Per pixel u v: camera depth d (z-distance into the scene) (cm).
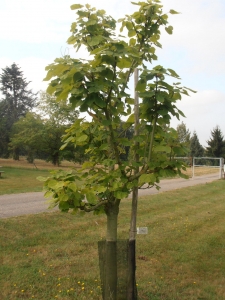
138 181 357
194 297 455
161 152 348
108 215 368
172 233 789
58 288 464
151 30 363
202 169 3650
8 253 596
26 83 5534
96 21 339
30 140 3606
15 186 1644
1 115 4778
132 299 382
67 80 284
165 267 572
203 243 718
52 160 3772
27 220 799
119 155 378
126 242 388
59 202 311
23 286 465
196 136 5128
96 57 300
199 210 1112
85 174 377
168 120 327
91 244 674
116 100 342
